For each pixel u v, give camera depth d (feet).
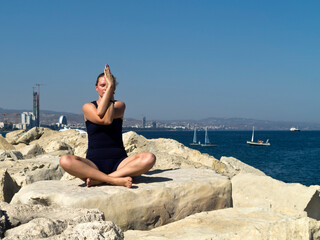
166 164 32.27
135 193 16.66
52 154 39.09
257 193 23.34
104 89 19.53
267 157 182.39
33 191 16.92
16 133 63.05
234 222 16.05
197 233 14.74
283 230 13.82
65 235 10.28
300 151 234.79
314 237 14.03
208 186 18.63
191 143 354.74
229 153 213.46
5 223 11.32
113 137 19.62
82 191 16.80
